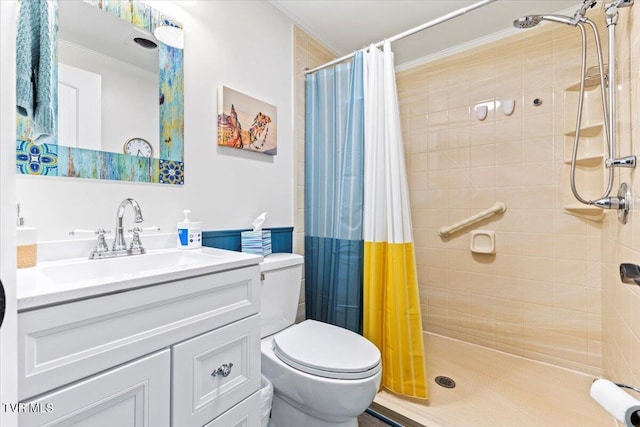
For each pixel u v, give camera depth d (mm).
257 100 1515
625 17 1060
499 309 1854
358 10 1668
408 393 1348
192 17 1260
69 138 927
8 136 384
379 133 1453
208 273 779
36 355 499
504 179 1825
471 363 1711
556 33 1656
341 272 1585
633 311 1016
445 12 1681
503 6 1608
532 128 1733
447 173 2039
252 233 1403
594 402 1353
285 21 1716
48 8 820
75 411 542
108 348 588
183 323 722
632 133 978
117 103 1037
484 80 1893
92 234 973
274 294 1354
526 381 1526
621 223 1115
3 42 380
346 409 1017
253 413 909
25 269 751
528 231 1754
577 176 1585
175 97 1190
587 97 1551
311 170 1794
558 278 1667
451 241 2035
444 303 2064
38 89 789
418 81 2156
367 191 1485
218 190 1357
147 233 1110
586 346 1593
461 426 1197
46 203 883
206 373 773
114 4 1033
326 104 1729
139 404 636
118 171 1035
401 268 1379
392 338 1382
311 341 1221
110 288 586
